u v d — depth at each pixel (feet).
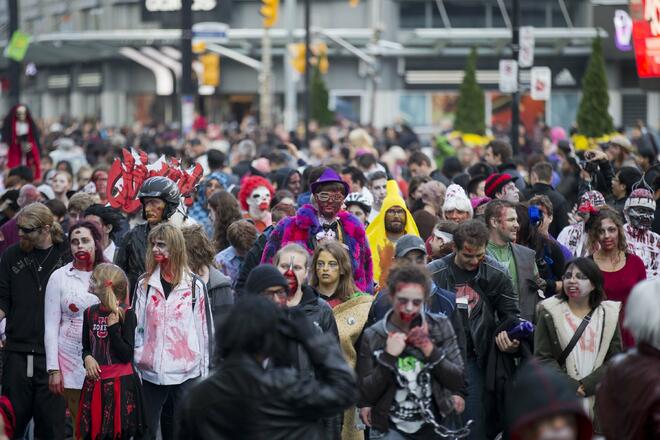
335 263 78.33
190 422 50.65
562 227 116.57
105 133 388.98
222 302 83.15
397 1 456.86
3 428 60.64
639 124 237.25
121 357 78.84
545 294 90.17
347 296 78.84
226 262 98.78
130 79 539.70
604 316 75.20
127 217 119.24
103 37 460.14
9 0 220.02
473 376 77.56
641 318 52.26
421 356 64.64
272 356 52.01
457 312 73.10
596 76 204.03
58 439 88.33
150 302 79.36
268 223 116.16
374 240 96.48
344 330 77.30
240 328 50.72
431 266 79.15
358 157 148.15
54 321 85.20
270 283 60.64
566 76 449.48
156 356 78.95
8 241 107.14
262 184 116.06
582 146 190.29
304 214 87.15
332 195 86.89
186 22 228.63
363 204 107.86
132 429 79.05
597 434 73.51
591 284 74.54
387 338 65.26
